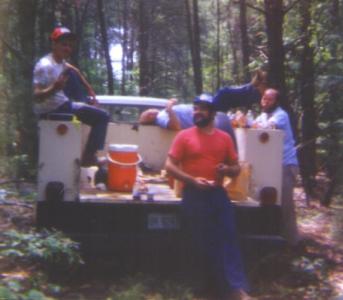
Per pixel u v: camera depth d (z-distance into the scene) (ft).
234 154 16.87
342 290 17.26
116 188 18.16
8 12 29.84
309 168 30.04
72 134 17.22
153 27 84.99
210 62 71.15
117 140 21.21
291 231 20.06
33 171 25.73
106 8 77.36
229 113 21.12
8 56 28.96
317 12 30.94
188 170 16.65
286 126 19.83
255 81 19.67
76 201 17.12
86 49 58.95
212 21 77.82
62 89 18.22
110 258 18.34
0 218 20.74
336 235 22.50
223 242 16.43
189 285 16.80
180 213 17.04
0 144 26.12
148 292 16.62
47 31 37.65
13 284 12.96
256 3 39.96
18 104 26.84
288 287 17.48
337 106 29.19
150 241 17.07
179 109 20.77
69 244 16.17
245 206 17.58
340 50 30.55
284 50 29.86
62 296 16.08
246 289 16.25
